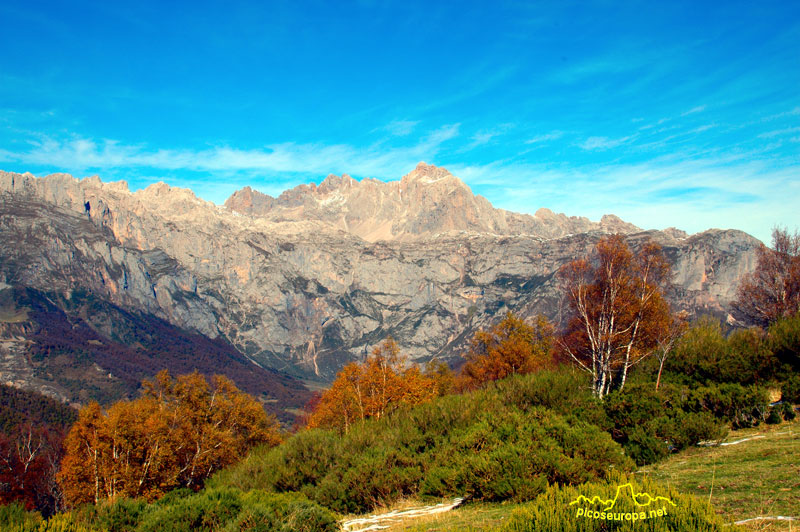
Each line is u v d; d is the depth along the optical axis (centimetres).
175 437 4516
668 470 1620
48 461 5603
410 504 1858
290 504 1672
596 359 3638
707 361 3244
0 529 1429
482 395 2833
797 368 2827
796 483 1173
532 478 1512
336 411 4812
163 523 1655
